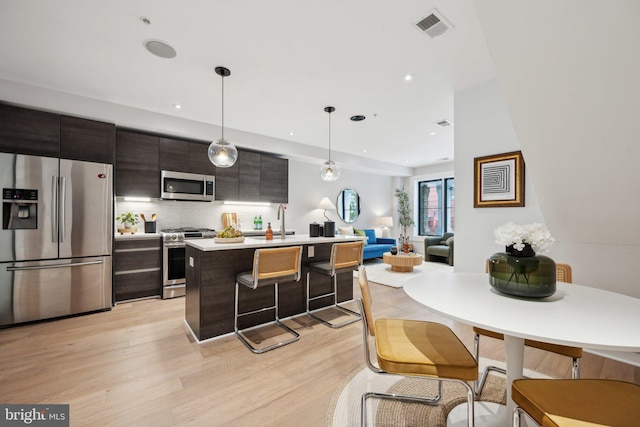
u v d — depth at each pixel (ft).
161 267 12.06
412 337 4.72
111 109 11.00
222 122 12.97
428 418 5.01
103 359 6.87
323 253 11.02
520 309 3.82
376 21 6.42
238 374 6.29
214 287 8.21
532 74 5.74
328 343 7.91
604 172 6.24
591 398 3.20
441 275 5.93
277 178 16.87
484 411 5.14
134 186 12.07
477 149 9.43
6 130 9.02
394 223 26.73
